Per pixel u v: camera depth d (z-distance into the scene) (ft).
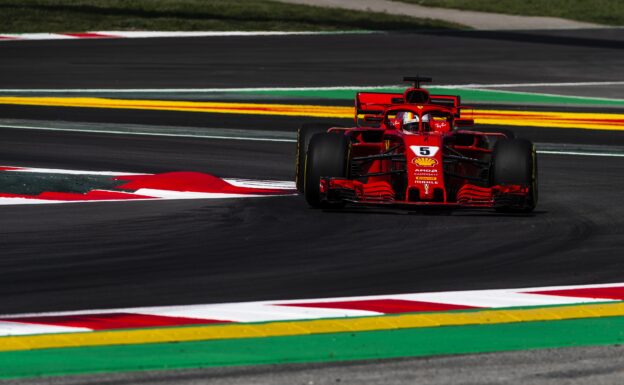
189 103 250.16
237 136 205.77
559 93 285.02
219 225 126.52
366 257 112.27
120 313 91.61
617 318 92.17
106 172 163.63
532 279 104.99
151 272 104.99
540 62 345.92
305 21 430.20
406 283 102.68
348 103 256.93
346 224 127.54
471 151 146.61
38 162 172.55
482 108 254.68
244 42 371.97
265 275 104.63
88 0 443.32
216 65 318.24
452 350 82.69
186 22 409.69
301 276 104.53
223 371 77.20
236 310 92.94
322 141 134.82
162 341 84.23
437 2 510.58
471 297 98.17
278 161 179.52
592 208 141.59
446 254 114.21
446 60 344.28
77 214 131.44
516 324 90.02
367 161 146.10
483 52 365.40
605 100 273.95
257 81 290.56
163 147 191.01
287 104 252.83
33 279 101.86
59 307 93.15
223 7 448.65
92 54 331.98
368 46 371.35
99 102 247.29
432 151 133.28
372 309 93.76
